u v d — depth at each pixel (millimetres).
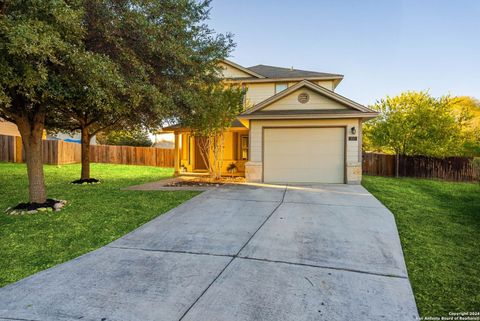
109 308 2822
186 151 17000
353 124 11000
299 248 4465
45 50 4277
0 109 6645
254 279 3447
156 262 3963
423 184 12039
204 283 3346
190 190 9531
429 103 14453
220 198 8188
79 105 6777
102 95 5523
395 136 14617
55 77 5195
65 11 4566
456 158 13805
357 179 10938
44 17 4598
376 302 2979
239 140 16047
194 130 11430
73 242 4766
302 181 11398
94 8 5828
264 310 2799
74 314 2719
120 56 6383
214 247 4523
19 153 17766
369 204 7461
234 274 3582
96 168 17656
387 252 4340
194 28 8195
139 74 6660
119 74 5969
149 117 9422
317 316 2711
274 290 3188
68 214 6430
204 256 4168
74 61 4863
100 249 4480
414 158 14570
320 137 11273
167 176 14461
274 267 3791
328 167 11258
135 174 15273
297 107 11477
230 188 10016
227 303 2916
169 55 7230
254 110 11492
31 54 4488
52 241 4797
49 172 14539
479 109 20578
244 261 3984
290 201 7801
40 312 2748
